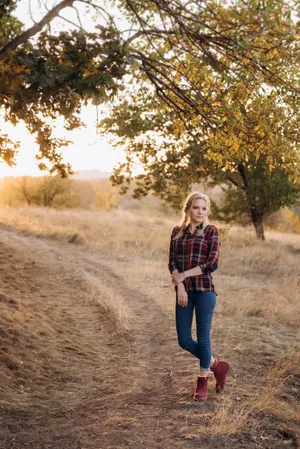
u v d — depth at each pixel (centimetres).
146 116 1328
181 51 534
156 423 353
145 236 1830
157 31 463
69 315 768
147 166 1708
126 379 485
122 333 678
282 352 522
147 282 1067
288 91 500
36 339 585
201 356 391
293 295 894
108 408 397
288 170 541
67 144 571
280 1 411
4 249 1221
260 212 1978
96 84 341
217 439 319
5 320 607
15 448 321
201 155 1586
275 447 309
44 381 475
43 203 3431
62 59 350
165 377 477
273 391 401
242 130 520
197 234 393
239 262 1398
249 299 855
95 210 3409
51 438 338
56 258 1293
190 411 369
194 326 659
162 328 688
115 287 1015
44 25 379
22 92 362
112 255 1446
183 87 568
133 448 314
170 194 1847
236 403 383
